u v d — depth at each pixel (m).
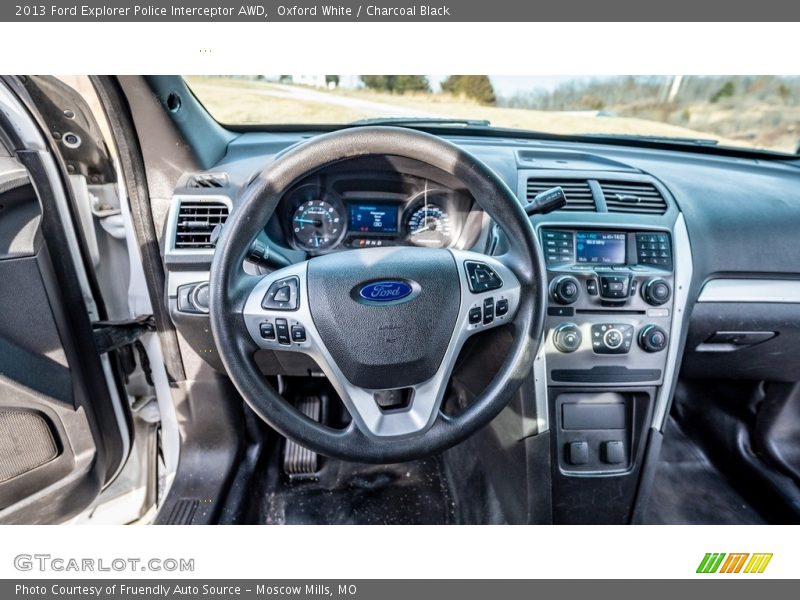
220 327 0.73
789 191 1.30
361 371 0.77
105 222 1.08
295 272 0.78
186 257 0.95
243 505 1.28
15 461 0.98
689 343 1.26
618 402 1.16
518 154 1.29
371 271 0.79
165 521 1.18
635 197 1.14
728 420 1.58
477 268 0.81
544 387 1.10
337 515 1.36
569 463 1.17
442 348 0.79
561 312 1.08
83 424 1.03
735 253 1.15
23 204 0.89
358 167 0.98
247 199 0.72
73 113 0.92
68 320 0.98
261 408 0.75
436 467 1.49
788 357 1.29
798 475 1.43
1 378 0.90
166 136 1.01
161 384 1.24
